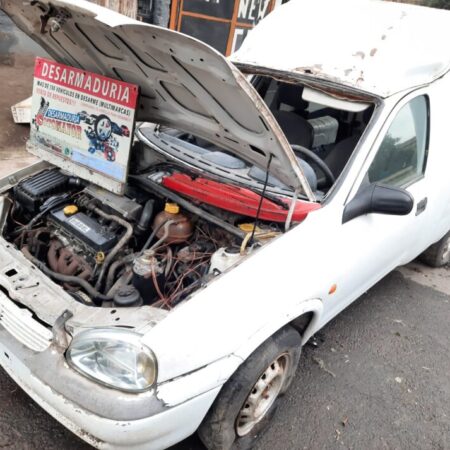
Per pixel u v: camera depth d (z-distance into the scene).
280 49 3.14
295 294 2.15
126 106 2.31
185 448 2.26
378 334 3.39
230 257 2.12
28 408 2.37
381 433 2.57
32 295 2.00
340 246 2.41
